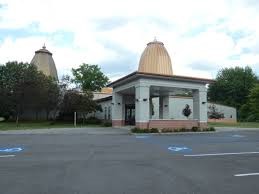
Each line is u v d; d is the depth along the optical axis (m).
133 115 34.00
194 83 27.31
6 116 42.62
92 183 7.14
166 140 17.44
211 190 6.56
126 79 26.73
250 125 37.78
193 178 7.70
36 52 57.62
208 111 51.16
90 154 11.77
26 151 12.52
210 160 10.52
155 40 51.22
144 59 49.88
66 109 37.50
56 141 16.38
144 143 15.67
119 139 17.80
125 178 7.67
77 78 52.88
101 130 25.58
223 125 36.66
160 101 34.47
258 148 13.95
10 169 8.77
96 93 51.31
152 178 7.68
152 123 24.89
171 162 10.07
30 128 28.23
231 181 7.39
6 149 13.12
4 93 38.41
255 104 56.50
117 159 10.62
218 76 77.75
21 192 6.36
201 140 17.62
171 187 6.80
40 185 6.95
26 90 36.41
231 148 13.90
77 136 19.72
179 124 26.16
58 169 8.79
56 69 59.72
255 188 6.72
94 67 53.84
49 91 38.81
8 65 40.53
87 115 43.44
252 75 75.25
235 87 73.25
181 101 41.47
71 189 6.61
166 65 49.62
